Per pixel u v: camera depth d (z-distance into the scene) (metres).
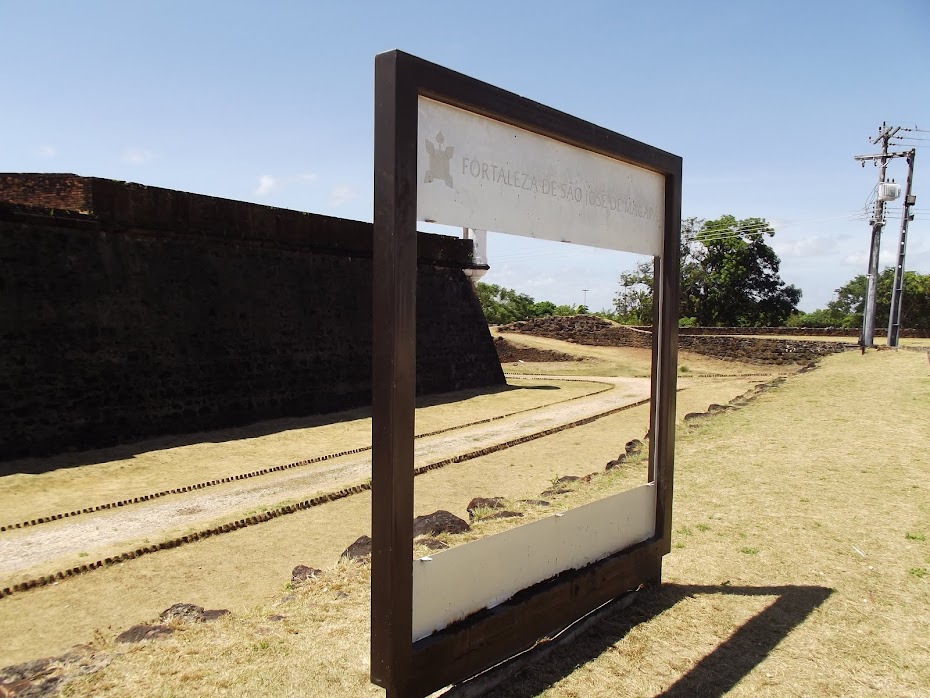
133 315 12.15
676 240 4.02
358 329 17.52
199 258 13.62
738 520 5.27
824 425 9.33
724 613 3.61
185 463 10.41
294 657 3.21
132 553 6.35
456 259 22.06
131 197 12.23
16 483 8.98
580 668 3.04
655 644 3.26
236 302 14.23
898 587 3.93
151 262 12.67
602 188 3.53
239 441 12.23
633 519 3.90
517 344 32.06
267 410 14.58
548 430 13.82
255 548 6.62
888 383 13.30
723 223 45.88
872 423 9.29
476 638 2.85
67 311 11.14
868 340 26.62
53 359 10.82
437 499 8.51
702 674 2.97
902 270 25.80
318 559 6.28
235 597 5.38
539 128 3.04
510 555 3.10
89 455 10.67
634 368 29.03
